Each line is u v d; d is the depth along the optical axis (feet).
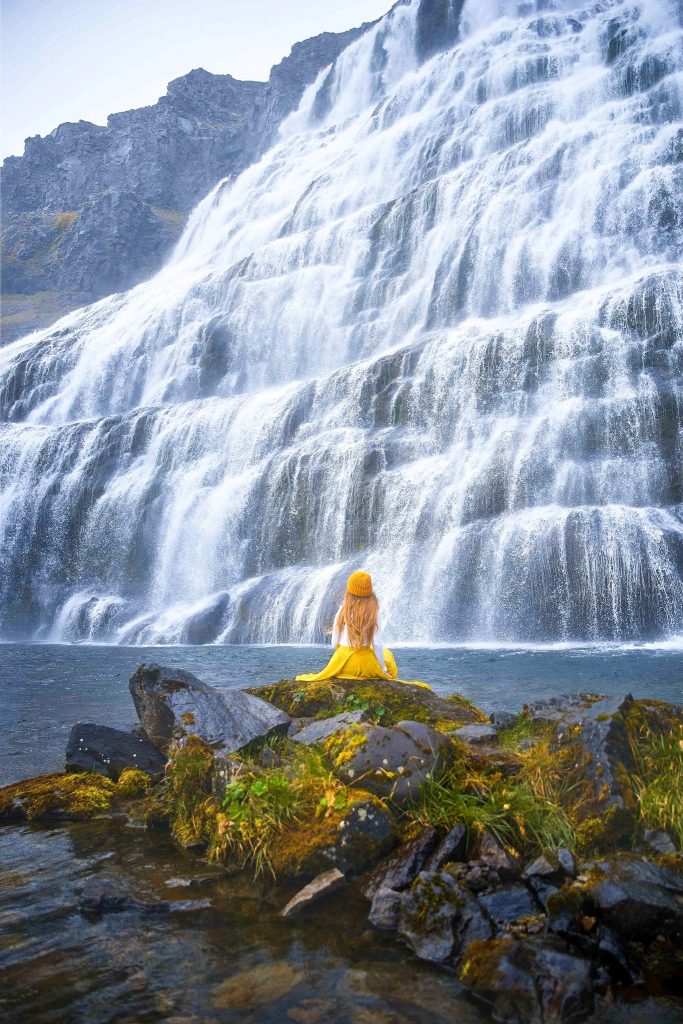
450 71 194.39
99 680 44.73
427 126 175.94
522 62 169.27
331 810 15.94
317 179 196.03
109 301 206.69
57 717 31.60
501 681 39.81
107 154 376.48
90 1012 11.08
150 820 18.61
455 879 13.87
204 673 46.19
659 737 17.38
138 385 157.38
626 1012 11.07
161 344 160.04
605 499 73.82
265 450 101.09
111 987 11.73
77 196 369.09
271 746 18.89
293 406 101.81
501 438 80.64
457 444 85.81
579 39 174.09
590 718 17.02
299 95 329.52
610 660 48.83
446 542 73.31
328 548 85.15
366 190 174.09
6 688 41.14
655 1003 11.28
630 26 154.71
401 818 16.21
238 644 74.28
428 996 11.51
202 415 110.63
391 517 81.05
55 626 98.17
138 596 98.73
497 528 70.64
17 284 317.01
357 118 234.79
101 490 109.40
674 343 79.41
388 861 15.06
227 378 142.10
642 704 18.37
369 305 133.80
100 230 314.55
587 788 15.96
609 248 109.09
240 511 92.68
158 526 101.40
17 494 116.98
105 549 105.09
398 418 93.25
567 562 65.57
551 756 16.97
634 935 12.60
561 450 77.41
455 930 12.88
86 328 183.01
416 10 254.68
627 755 16.51
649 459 73.92
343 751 17.29
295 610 73.97
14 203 395.14
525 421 81.82
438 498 78.13
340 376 100.32
